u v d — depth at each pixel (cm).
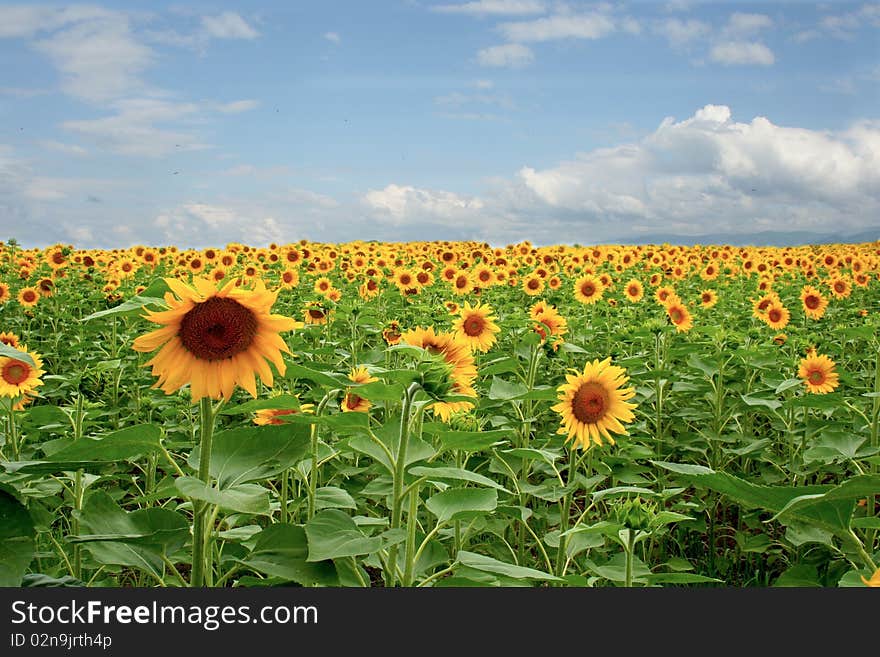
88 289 1508
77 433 451
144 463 639
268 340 253
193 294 251
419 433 362
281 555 270
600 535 420
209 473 257
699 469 336
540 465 572
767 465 686
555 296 1239
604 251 2491
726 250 2697
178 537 283
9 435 536
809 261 2142
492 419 555
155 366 250
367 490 427
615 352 964
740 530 627
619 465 541
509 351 931
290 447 275
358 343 980
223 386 249
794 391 753
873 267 2253
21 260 1773
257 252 2166
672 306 1027
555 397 462
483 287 1329
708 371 711
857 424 648
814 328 1217
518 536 553
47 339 1209
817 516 258
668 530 580
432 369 300
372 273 1567
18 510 239
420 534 446
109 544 275
